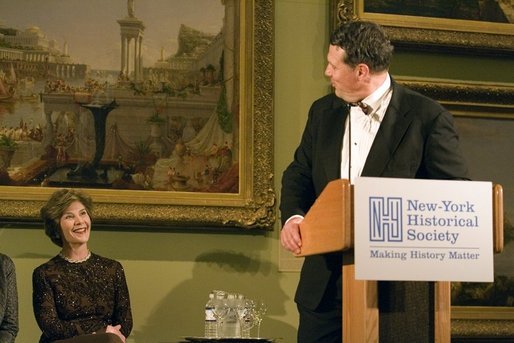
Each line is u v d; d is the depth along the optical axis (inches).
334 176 153.2
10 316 230.4
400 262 117.8
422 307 128.6
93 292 236.1
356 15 271.6
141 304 255.0
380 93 154.6
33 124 253.8
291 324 262.8
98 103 258.1
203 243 260.5
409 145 149.8
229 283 260.5
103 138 257.1
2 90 252.8
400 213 118.4
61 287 233.8
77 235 235.6
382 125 151.6
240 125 264.8
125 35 261.9
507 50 281.7
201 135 263.0
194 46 265.9
